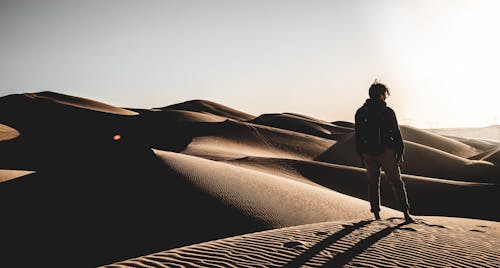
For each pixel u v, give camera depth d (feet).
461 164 184.96
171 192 38.22
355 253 18.58
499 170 176.45
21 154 172.24
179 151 158.51
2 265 27.09
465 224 26.84
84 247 29.60
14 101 328.29
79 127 277.23
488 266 17.90
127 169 43.55
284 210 39.34
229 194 40.14
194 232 31.94
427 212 83.66
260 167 99.96
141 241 30.45
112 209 35.04
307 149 213.66
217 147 178.50
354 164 189.47
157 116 343.87
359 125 24.29
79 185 40.22
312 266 16.84
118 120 303.48
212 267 16.71
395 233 22.16
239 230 32.86
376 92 24.13
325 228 23.27
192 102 620.49
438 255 18.88
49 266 27.22
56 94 384.88
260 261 17.40
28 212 35.12
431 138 290.76
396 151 23.81
